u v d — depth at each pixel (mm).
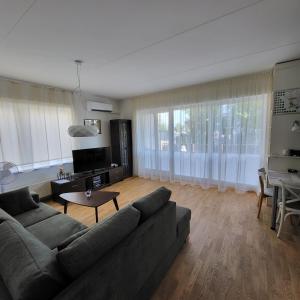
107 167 4715
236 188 3863
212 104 3951
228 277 1706
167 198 1857
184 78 3566
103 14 1603
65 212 2904
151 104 4855
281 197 2506
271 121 3055
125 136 5238
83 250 991
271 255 1981
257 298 1494
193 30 1897
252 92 3488
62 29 1817
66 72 3033
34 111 3557
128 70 3031
